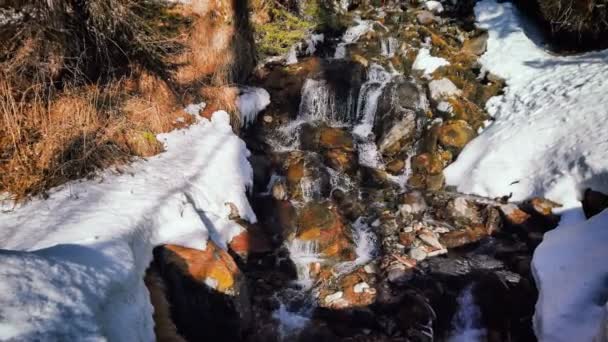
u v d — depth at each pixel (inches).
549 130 226.7
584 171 197.5
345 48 313.7
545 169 213.3
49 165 153.9
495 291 170.6
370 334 159.3
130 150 178.5
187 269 132.8
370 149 261.0
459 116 261.1
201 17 224.7
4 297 74.2
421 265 185.3
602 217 161.8
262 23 279.1
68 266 94.3
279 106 266.2
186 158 189.0
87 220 131.1
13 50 154.5
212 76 234.7
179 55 215.3
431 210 219.8
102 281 99.0
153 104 194.4
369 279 179.8
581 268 140.0
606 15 262.4
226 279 138.3
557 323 129.4
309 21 313.6
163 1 208.2
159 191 157.9
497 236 201.5
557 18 290.5
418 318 162.9
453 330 168.1
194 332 134.0
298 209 211.5
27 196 143.7
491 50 304.5
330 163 237.6
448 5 363.9
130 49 189.5
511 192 217.2
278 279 180.1
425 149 253.1
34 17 156.6
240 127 240.1
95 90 176.2
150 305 117.3
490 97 274.2
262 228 196.1
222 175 191.8
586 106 225.5
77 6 169.6
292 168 229.0
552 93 249.4
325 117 278.8
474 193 226.8
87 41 176.7
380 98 270.2
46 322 75.2
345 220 212.8
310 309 169.8
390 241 201.2
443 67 284.2
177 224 149.0
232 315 141.2
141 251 130.6
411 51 303.6
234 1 247.4
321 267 187.3
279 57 289.3
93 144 165.2
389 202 225.6
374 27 330.0
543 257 159.9
